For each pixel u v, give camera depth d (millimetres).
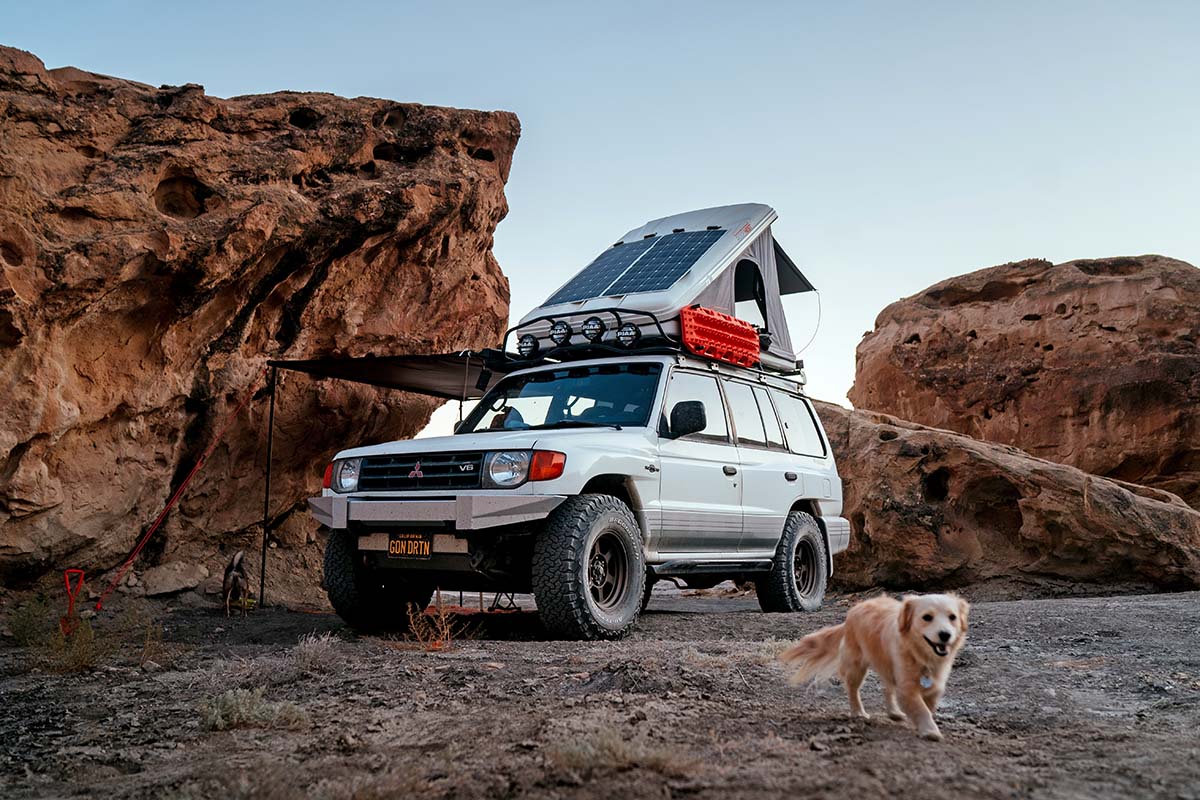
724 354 9031
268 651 6945
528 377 8938
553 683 5105
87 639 6375
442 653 6477
